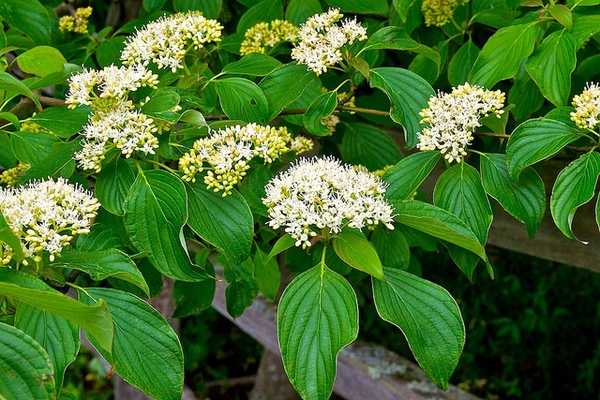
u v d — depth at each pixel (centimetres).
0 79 75
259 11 104
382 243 93
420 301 72
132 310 69
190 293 101
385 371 115
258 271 96
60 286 71
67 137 85
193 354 253
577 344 196
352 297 71
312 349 70
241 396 254
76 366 262
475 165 105
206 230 75
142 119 77
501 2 99
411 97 83
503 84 107
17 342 60
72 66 83
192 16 87
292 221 74
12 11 99
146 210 75
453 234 73
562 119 77
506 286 204
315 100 85
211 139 78
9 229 63
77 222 72
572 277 197
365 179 76
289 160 92
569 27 82
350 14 109
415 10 101
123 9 129
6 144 100
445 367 71
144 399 182
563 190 74
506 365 204
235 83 86
